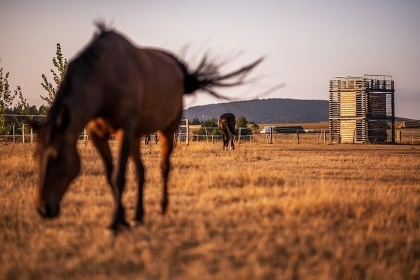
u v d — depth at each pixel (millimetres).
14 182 16125
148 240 9039
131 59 9680
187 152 31312
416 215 11359
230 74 12070
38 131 9016
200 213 11148
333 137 80312
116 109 9383
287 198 12453
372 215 11281
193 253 8094
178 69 11578
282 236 9133
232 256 7977
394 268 7594
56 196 8703
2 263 7633
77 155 9039
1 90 47062
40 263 7621
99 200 12812
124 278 6984
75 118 8852
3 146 31156
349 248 8539
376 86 78812
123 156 9453
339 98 79562
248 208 11547
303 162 26891
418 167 24703
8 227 10070
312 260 7867
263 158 29453
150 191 14398
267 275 7160
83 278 6988
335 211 11383
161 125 10953
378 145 60719
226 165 23359
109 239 8930
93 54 9242
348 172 21609
